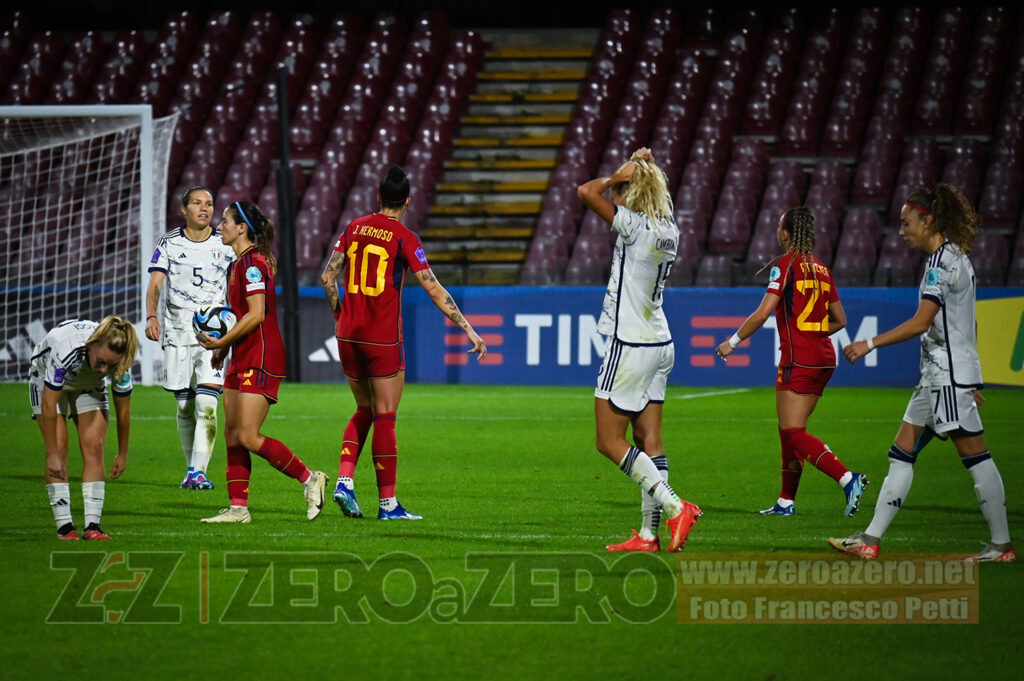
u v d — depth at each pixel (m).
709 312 59.31
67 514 20.50
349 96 78.25
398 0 86.62
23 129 60.28
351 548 19.89
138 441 36.94
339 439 37.78
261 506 24.81
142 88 80.31
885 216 68.50
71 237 68.25
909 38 77.12
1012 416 45.06
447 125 76.75
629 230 18.77
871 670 13.48
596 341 59.69
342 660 13.73
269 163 74.81
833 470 22.80
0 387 56.50
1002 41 76.19
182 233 28.75
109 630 14.93
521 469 31.27
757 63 79.12
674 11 82.25
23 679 13.05
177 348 28.50
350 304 23.03
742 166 70.62
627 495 26.70
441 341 60.84
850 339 58.41
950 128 73.25
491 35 86.44
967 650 14.24
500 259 69.88
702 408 48.97
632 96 76.62
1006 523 19.08
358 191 70.25
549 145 76.25
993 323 56.56
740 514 24.27
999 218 66.56
